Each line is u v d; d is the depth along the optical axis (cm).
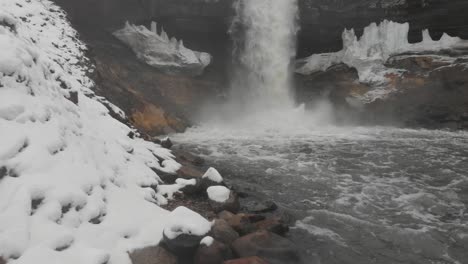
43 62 595
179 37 2183
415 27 1959
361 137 1446
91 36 1758
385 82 1852
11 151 373
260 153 1140
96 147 559
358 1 1995
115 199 467
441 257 492
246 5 2091
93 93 888
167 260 393
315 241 532
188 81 2008
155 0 1964
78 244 356
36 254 313
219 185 642
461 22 1816
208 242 414
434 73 1719
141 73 1806
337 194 744
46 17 1145
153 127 1422
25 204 339
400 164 998
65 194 382
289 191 760
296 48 2294
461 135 1491
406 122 1755
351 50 1970
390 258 488
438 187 794
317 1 2058
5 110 407
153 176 631
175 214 436
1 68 436
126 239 405
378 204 688
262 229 528
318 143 1312
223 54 2295
